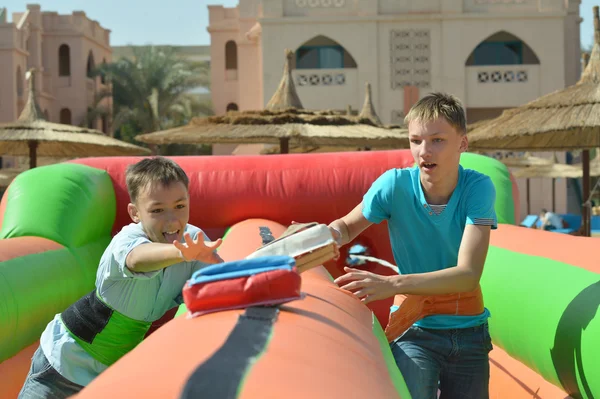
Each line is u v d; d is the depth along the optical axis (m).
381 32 26.47
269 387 1.23
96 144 12.72
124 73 34.41
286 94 11.84
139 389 1.22
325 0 26.55
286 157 5.30
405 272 3.00
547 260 3.45
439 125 2.61
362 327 2.03
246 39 31.52
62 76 38.03
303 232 2.13
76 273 4.26
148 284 2.50
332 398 1.27
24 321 3.50
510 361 3.61
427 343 2.81
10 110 33.75
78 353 2.54
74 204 4.56
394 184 2.85
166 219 2.31
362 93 26.53
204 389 1.21
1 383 3.27
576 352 2.74
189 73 35.12
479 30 26.36
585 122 8.26
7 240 4.03
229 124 10.80
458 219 2.76
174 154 35.59
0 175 20.14
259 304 1.77
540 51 26.44
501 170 5.15
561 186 28.97
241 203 5.05
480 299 2.85
